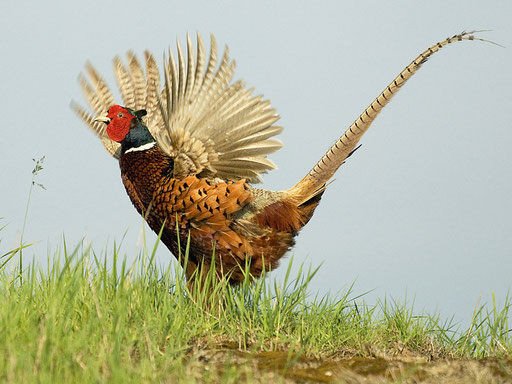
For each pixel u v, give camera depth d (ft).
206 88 35.70
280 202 37.04
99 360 22.34
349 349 29.32
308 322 30.73
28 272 29.86
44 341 22.54
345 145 37.68
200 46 35.42
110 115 36.88
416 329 32.55
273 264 37.24
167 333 27.50
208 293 34.40
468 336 32.17
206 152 35.91
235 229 35.58
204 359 26.25
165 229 36.06
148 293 29.43
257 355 27.02
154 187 35.99
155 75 39.78
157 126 39.96
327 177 37.93
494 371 25.57
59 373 21.42
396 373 25.55
